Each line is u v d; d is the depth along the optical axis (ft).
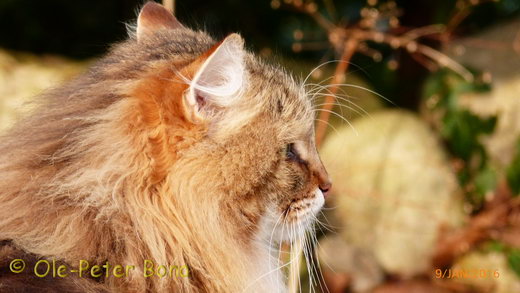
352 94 24.90
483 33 27.35
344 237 20.24
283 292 13.87
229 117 11.09
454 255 21.02
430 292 20.26
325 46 28.68
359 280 20.12
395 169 21.15
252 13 30.55
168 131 10.48
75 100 11.15
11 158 10.89
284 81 12.43
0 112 20.62
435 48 28.40
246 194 11.50
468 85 23.56
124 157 10.35
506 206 21.81
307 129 12.55
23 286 9.71
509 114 23.66
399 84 28.60
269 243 12.71
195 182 10.85
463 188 22.02
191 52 11.71
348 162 21.33
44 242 10.19
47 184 10.39
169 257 10.80
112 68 11.48
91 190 10.28
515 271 20.81
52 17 30.17
